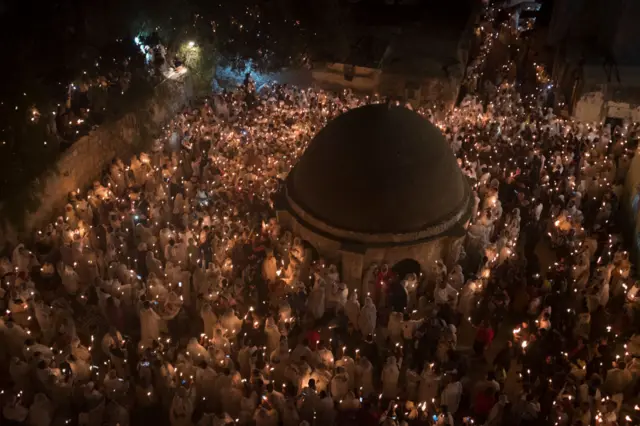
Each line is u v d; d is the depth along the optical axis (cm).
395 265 2236
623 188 2555
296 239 2084
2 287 1927
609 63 3127
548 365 1741
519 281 2033
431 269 2097
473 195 2280
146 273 2152
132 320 1962
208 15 3434
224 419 1536
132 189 2497
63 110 2497
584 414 1560
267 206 2427
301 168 2164
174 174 2592
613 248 2183
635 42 3086
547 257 2262
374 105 2100
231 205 2386
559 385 1686
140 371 1669
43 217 2322
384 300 1997
